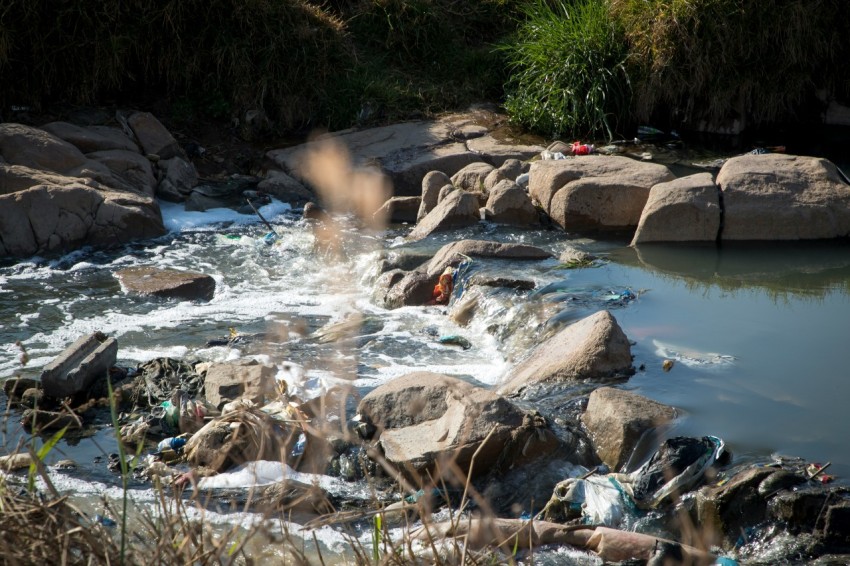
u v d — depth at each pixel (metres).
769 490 5.73
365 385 7.69
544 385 7.50
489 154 14.40
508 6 19.12
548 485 6.31
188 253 11.67
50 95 14.97
